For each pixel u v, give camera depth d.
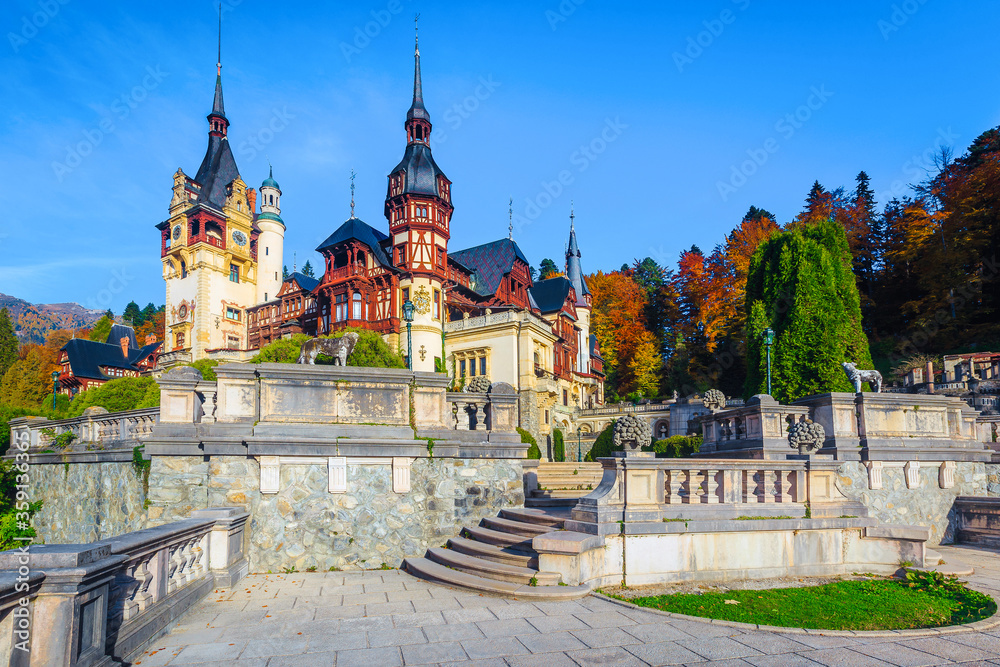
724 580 9.52
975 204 41.00
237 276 64.31
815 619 7.39
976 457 14.53
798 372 25.47
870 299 44.31
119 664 5.36
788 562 9.87
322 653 6.30
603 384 60.50
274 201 70.06
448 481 12.30
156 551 7.09
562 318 51.56
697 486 10.02
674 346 54.50
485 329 42.88
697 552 9.51
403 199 44.34
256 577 10.48
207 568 9.41
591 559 8.99
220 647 6.49
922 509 14.02
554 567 8.93
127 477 14.36
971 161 46.66
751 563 9.71
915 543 9.97
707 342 49.50
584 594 8.51
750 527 9.72
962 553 12.67
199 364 38.28
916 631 6.85
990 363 27.27
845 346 25.39
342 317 45.09
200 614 7.89
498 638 6.77
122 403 31.36
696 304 51.34
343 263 46.50
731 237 52.81
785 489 10.32
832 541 10.18
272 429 11.25
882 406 14.25
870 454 13.68
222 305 61.66
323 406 11.73
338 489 11.48
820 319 25.42
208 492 11.02
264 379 11.45
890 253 43.19
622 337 60.16
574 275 57.44
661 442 21.95
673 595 8.59
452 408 13.20
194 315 60.41
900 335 41.75
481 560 10.23
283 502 11.23
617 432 9.72
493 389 13.58
